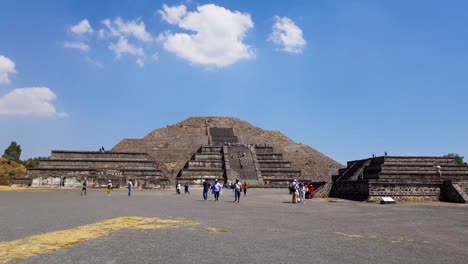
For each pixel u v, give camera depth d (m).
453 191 49.06
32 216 25.78
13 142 123.44
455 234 21.73
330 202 47.88
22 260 12.77
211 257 13.74
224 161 99.75
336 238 18.98
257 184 92.75
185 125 132.00
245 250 15.18
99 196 52.09
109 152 90.31
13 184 78.38
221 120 135.75
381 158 68.00
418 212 35.06
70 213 27.88
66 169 83.38
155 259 13.23
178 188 63.34
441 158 70.12
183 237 17.81
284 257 14.12
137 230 19.59
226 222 24.09
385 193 49.84
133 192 66.12
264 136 128.88
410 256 15.13
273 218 27.50
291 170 100.19
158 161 106.81
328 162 115.31
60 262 12.59
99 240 16.53
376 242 18.20
